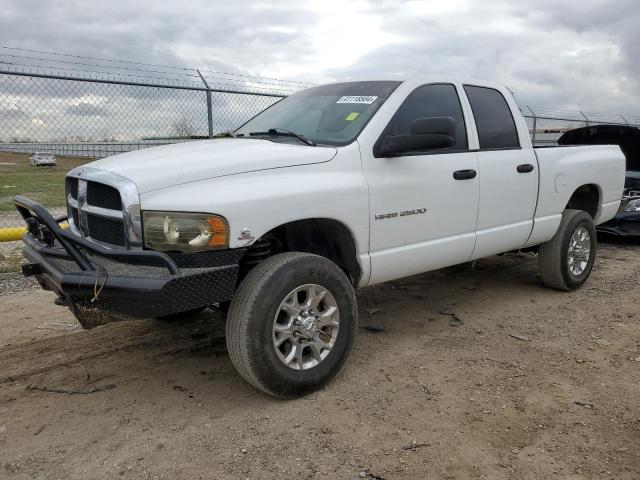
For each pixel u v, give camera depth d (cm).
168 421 321
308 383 341
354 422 318
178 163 324
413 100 423
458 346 429
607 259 733
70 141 827
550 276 561
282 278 323
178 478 270
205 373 382
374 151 385
